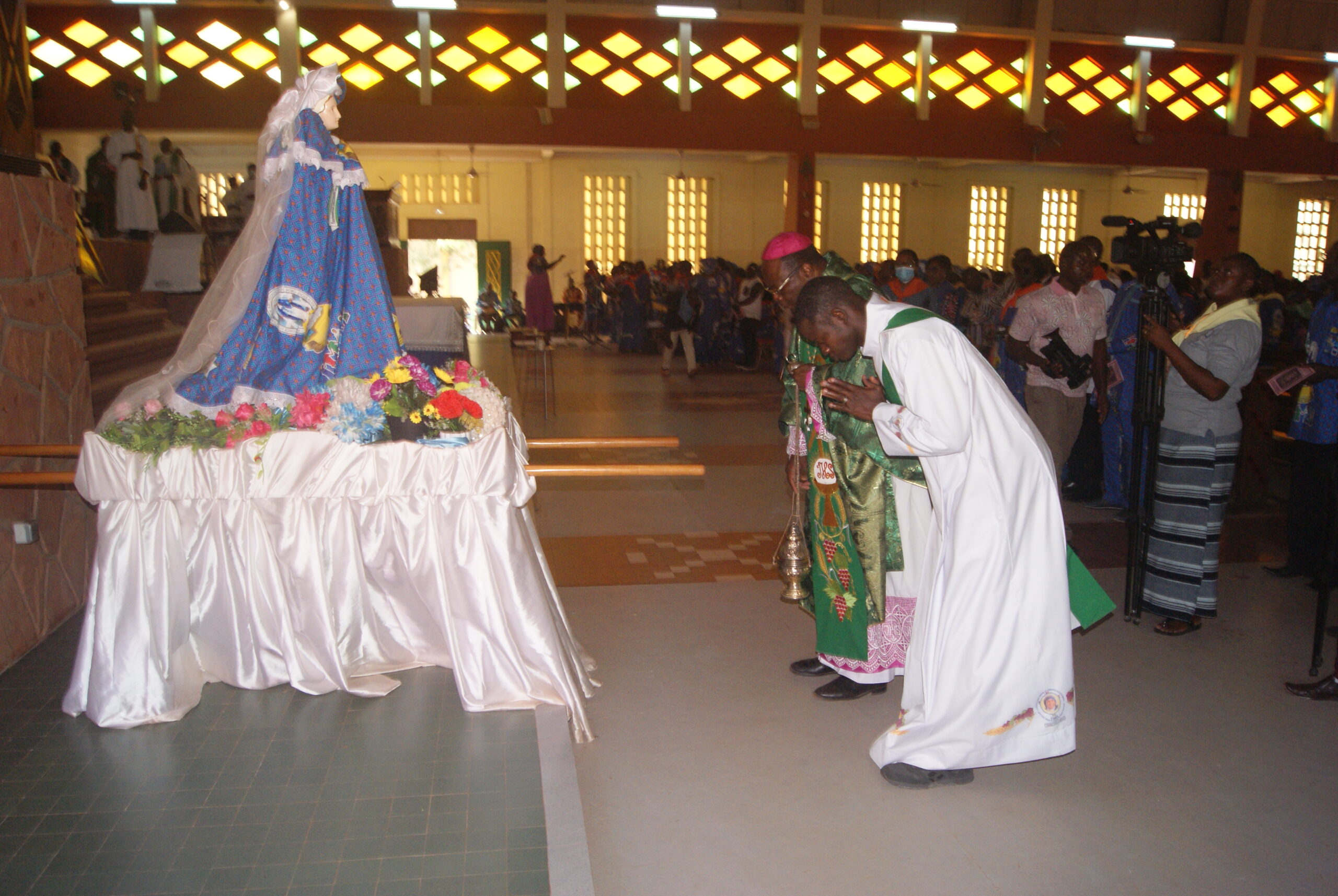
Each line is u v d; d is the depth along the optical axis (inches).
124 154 402.9
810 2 597.0
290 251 129.1
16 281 146.8
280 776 108.4
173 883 89.3
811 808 107.3
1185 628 161.0
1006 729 105.8
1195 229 158.9
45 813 101.0
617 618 166.7
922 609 113.0
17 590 142.2
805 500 237.0
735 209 820.0
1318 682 137.6
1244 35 647.1
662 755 119.0
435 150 746.8
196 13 553.9
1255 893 93.0
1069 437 213.2
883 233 829.2
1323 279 184.1
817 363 127.9
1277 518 241.9
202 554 125.9
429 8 568.1
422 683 132.3
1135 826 104.5
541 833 97.7
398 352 140.1
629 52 600.4
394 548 126.5
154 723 120.3
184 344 131.3
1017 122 638.5
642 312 665.6
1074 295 208.1
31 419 149.8
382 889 88.8
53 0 537.6
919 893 92.6
